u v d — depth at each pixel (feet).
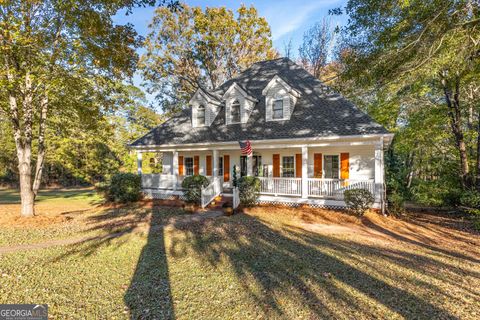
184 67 83.30
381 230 31.37
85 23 34.01
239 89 51.70
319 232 29.94
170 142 54.29
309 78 53.21
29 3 31.04
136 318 13.16
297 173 49.90
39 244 26.02
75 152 82.79
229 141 47.14
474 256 22.97
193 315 13.35
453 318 12.89
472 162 49.90
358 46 34.65
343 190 40.32
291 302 14.42
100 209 48.26
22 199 38.29
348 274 18.08
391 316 13.05
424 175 69.31
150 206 48.80
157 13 76.38
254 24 80.94
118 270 19.30
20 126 39.91
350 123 39.86
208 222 34.63
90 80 37.96
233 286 16.46
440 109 47.26
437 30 27.78
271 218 36.52
